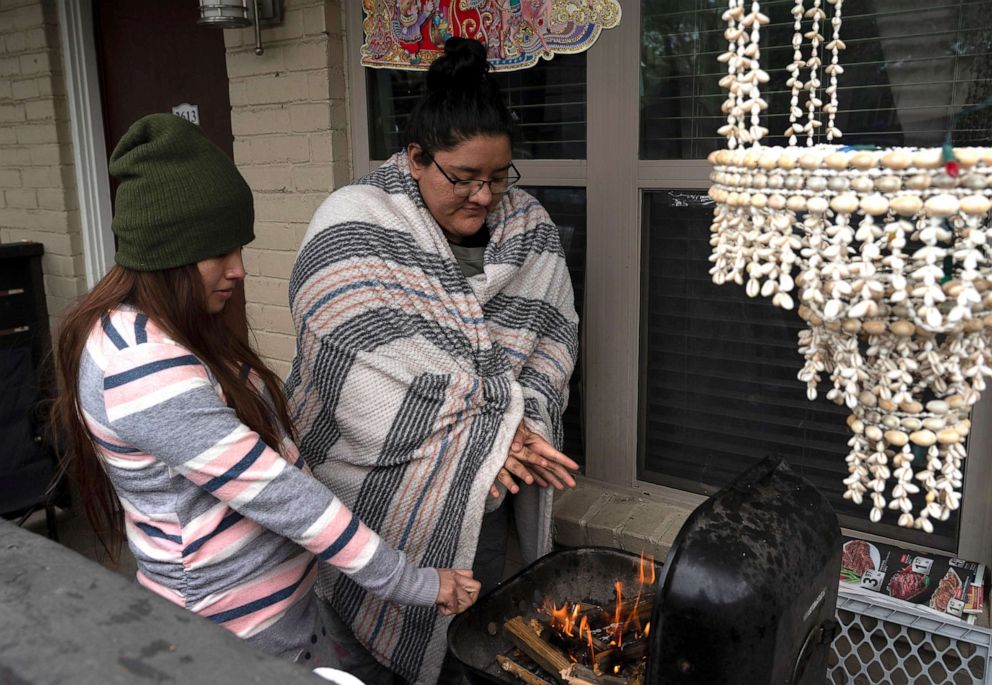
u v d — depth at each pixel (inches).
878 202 31.7
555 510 88.9
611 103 85.0
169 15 132.2
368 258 65.4
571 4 79.9
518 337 71.3
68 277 148.6
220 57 128.0
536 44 83.3
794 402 83.2
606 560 69.2
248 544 51.3
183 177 46.5
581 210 91.4
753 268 36.2
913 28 70.6
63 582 23.9
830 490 82.4
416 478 66.0
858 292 33.8
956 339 34.2
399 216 67.3
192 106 133.8
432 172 65.3
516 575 66.2
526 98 92.0
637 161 84.7
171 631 21.6
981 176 30.7
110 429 46.6
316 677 20.0
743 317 84.2
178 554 49.7
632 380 90.1
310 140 105.0
